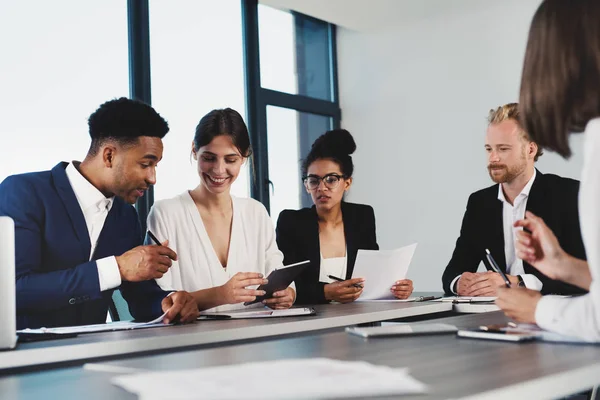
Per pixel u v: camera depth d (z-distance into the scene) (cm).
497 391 82
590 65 120
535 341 124
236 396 75
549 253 137
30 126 356
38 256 208
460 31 513
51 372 109
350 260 317
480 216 315
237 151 266
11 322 140
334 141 317
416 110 534
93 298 192
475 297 278
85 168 224
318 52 567
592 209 111
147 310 222
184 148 439
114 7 402
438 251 520
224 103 475
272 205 511
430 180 525
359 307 247
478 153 503
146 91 415
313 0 481
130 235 234
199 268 264
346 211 329
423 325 146
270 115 515
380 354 113
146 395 77
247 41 497
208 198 272
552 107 125
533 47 128
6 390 95
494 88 497
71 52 376
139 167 222
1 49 347
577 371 96
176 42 442
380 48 554
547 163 460
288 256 309
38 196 214
